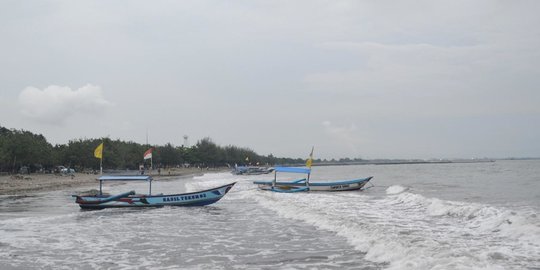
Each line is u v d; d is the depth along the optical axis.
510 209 25.06
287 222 23.17
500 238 16.89
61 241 18.61
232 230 21.09
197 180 83.38
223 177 100.69
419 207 28.03
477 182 56.06
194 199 32.03
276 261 14.42
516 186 46.44
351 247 15.99
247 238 18.80
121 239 19.00
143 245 17.62
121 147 125.62
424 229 19.33
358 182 47.25
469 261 12.15
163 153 156.25
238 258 15.05
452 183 55.72
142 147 141.00
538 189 41.53
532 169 105.81
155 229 21.73
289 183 46.78
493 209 22.70
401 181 65.12
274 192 44.38
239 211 29.28
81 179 79.25
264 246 16.95
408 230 19.05
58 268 14.03
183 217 26.42
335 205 30.08
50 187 57.88
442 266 11.70
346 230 18.97
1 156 78.38
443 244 15.20
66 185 62.06
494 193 38.28
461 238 16.97
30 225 23.28
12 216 27.39
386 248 14.76
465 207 24.20
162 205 31.62
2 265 14.48
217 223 23.62
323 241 17.41
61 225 23.28
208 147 194.25
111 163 117.94
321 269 13.16
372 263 13.52
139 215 27.66
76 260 15.09
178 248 16.97
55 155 100.00
